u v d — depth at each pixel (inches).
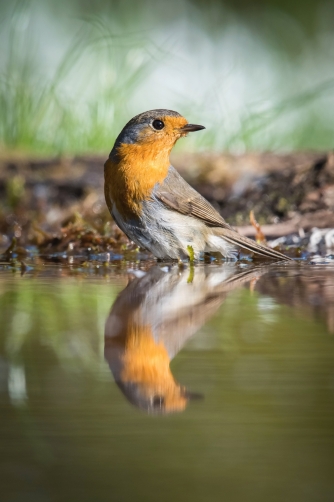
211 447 192.5
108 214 582.6
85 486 178.2
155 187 440.8
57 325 283.9
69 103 778.8
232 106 860.6
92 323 287.1
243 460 186.1
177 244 451.8
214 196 611.5
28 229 586.9
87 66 876.6
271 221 565.0
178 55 1027.9
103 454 186.2
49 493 174.2
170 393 218.7
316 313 304.3
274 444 193.2
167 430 195.6
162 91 920.9
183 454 186.7
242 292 346.9
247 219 573.9
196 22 1103.6
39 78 844.6
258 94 938.7
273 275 398.9
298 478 181.8
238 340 266.8
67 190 647.1
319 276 394.6
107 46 839.1
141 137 433.4
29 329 279.9
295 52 1083.9
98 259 479.2
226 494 176.1
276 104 832.3
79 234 519.8
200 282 377.1
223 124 777.6
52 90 773.9
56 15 1062.4
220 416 203.3
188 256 457.7
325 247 506.9
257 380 224.2
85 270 427.2
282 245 513.7
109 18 1074.1
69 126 762.2
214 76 970.7
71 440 190.5
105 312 307.1
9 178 655.8
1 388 222.4
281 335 269.4
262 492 176.4
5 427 200.1
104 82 806.5
